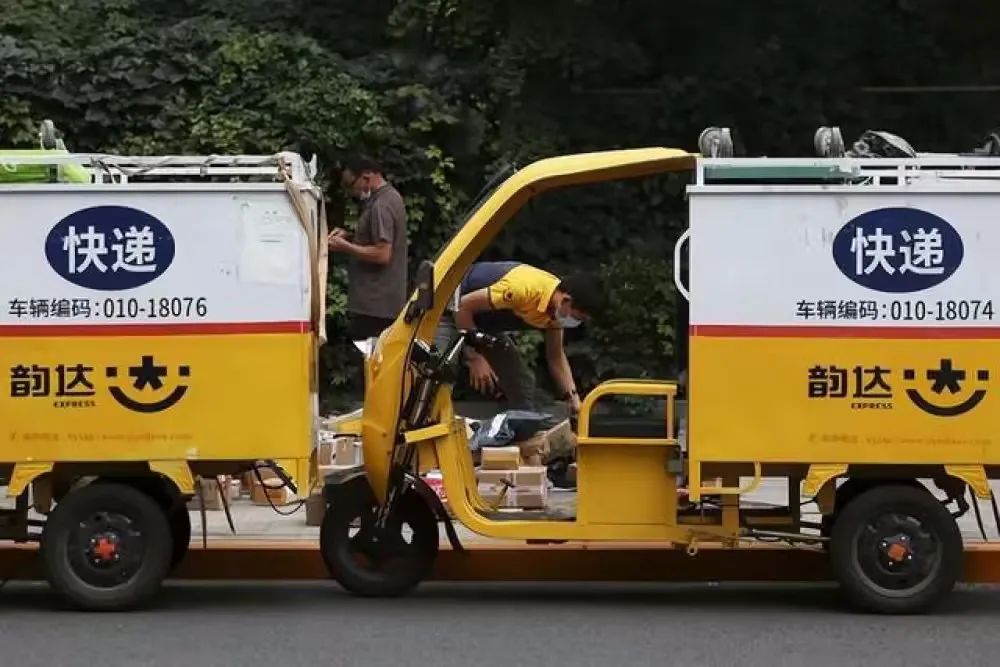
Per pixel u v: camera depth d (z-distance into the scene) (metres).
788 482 11.81
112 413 10.75
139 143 19.91
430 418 11.29
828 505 10.91
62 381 10.75
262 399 10.77
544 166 11.24
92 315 10.75
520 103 20.94
